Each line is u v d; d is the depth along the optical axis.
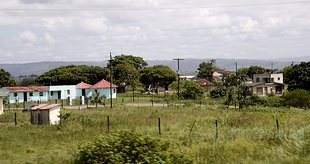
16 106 69.50
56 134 29.58
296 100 66.19
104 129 31.94
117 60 141.25
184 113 48.41
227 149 19.77
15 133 30.20
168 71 135.12
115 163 15.84
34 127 34.38
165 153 16.30
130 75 127.06
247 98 71.25
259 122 33.78
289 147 17.86
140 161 15.77
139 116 44.00
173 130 29.70
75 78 121.62
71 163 17.89
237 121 35.16
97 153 16.81
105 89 99.44
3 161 19.52
